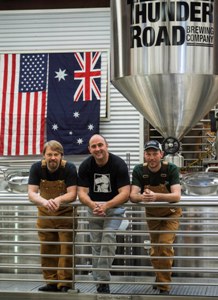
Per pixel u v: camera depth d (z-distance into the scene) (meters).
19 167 9.04
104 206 4.86
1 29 10.10
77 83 9.84
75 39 9.98
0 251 6.08
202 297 4.98
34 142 9.80
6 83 9.95
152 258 4.95
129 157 8.98
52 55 9.95
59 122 9.77
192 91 4.62
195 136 8.77
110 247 5.15
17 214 6.02
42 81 9.90
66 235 5.21
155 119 4.99
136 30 4.51
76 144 9.71
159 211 5.18
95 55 9.88
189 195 5.81
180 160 6.11
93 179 5.08
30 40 10.05
